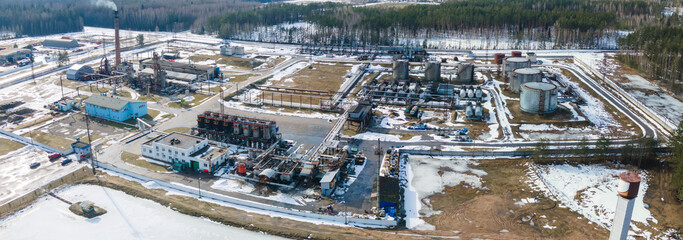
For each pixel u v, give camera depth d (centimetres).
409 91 15700
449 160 11038
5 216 8850
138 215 8894
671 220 8500
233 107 14638
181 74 17388
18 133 12475
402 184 9950
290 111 14300
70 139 12088
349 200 9275
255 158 10625
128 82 17062
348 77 18150
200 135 12281
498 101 14950
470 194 9544
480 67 19412
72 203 9281
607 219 8631
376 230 8362
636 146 10550
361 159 10788
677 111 13838
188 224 8606
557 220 8612
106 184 9950
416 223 8594
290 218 8738
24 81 17488
